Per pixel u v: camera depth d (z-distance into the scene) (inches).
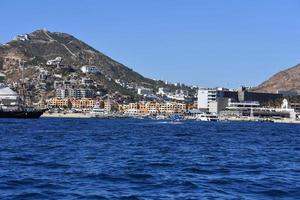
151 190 1593.3
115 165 2321.6
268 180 1866.4
